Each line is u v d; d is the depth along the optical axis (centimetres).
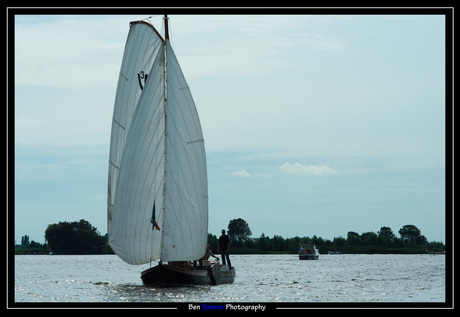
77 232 18275
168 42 5384
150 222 5297
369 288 6072
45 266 11781
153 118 5347
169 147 5303
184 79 5400
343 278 7762
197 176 5400
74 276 8069
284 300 4878
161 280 5244
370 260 17312
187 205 5328
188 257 5334
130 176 5325
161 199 5319
